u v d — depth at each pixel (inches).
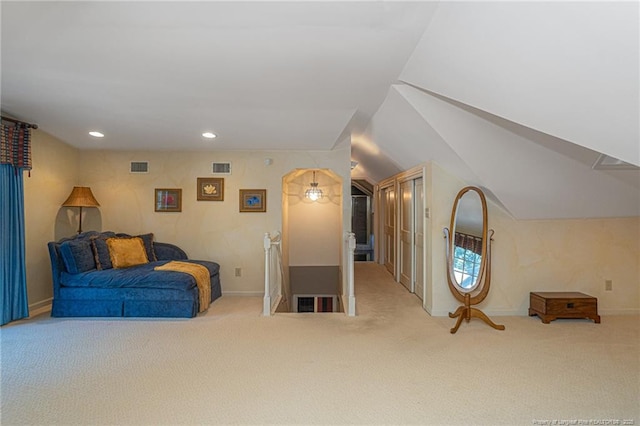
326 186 254.2
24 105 125.3
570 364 106.9
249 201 200.4
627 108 63.7
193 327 140.8
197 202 200.7
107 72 97.4
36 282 160.6
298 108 129.1
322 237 254.2
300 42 81.4
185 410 82.2
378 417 79.8
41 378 97.0
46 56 88.0
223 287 201.2
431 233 160.9
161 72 97.6
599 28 52.8
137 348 118.6
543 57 64.7
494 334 133.3
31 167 154.0
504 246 158.6
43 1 65.4
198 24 73.5
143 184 199.5
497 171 137.6
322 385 94.0
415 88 111.7
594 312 147.1
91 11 68.7
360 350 117.8
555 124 80.9
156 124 148.1
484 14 63.8
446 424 77.4
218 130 157.2
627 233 159.2
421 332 135.8
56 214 174.6
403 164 200.5
